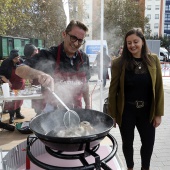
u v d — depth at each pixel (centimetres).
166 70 1274
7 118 374
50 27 1316
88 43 955
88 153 94
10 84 376
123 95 192
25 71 127
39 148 136
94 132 109
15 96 327
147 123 198
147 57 189
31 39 1042
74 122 119
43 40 1257
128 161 209
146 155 207
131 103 194
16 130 304
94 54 949
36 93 334
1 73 377
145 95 191
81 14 629
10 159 124
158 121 198
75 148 94
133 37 183
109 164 128
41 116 119
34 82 375
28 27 1360
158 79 193
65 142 89
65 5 299
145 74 188
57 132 112
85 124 115
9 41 848
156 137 337
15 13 828
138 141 321
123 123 199
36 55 166
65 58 165
